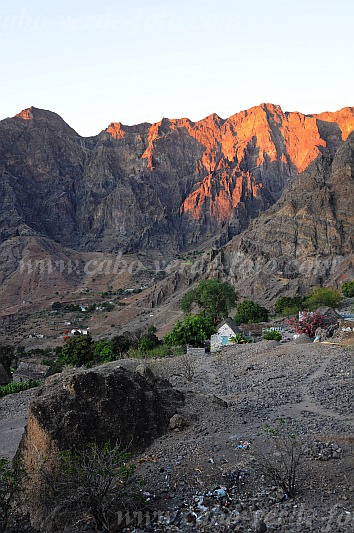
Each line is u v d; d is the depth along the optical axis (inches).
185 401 919.7
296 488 572.7
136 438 755.4
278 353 1542.8
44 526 569.9
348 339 1676.9
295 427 797.9
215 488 594.6
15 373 2449.6
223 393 1138.0
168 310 5925.2
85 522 556.4
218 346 2037.4
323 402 957.8
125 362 1545.3
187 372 1407.5
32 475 644.1
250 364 1450.5
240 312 3262.8
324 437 732.0
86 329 6259.8
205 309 3206.2
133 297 7559.1
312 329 2050.9
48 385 800.3
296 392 1055.0
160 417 819.4
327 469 621.0
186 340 2203.5
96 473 563.2
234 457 679.1
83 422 722.8
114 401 760.3
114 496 567.5
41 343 5772.6
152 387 880.3
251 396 1053.2
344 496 553.3
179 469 657.0
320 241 5989.2
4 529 577.3
